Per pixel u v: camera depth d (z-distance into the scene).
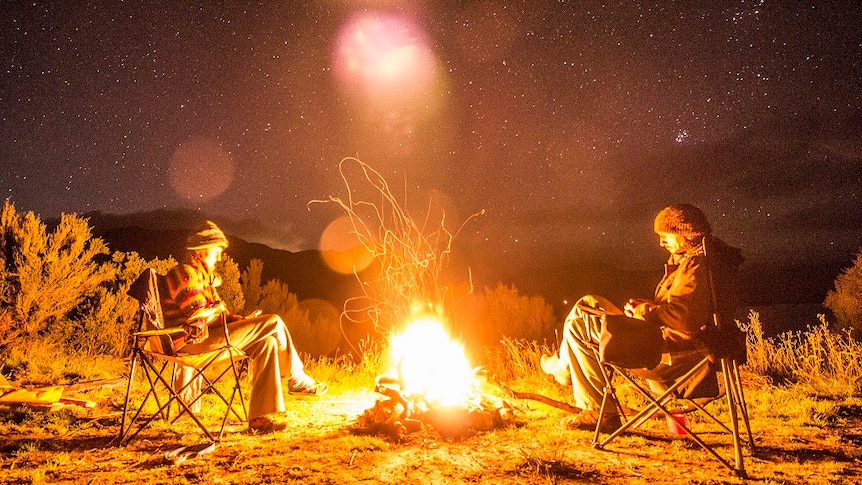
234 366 3.94
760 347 6.46
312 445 3.72
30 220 7.77
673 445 3.66
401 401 4.10
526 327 8.96
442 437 3.88
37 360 6.72
